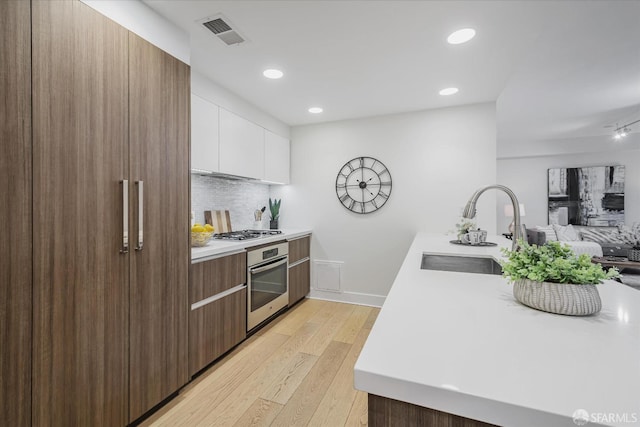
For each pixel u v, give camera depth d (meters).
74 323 1.22
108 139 1.34
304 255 3.56
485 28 1.76
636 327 0.72
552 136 5.84
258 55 2.07
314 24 1.73
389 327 0.72
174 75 1.69
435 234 3.06
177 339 1.72
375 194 3.43
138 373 1.49
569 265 0.81
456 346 0.62
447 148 3.14
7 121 1.02
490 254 1.86
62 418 1.18
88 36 1.26
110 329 1.35
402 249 3.33
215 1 1.52
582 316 0.78
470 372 0.52
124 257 1.41
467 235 2.30
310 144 3.72
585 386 0.47
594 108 3.96
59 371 1.17
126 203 1.40
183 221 1.76
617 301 0.92
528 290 0.86
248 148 2.94
